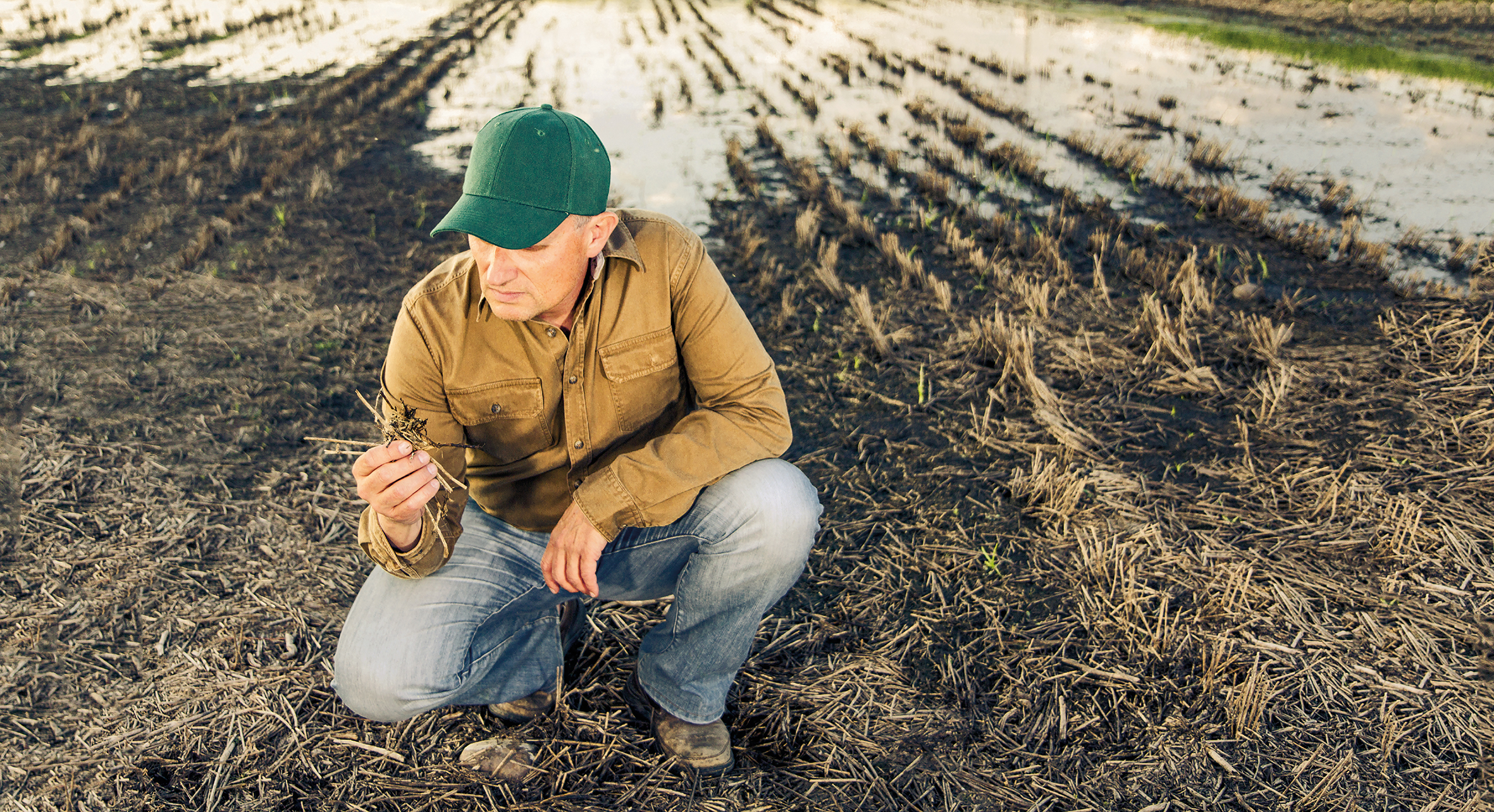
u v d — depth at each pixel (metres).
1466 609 2.67
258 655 2.56
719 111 10.60
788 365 4.55
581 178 1.60
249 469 3.55
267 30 17.16
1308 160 7.95
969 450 3.71
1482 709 2.32
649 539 2.00
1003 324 4.68
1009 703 2.42
